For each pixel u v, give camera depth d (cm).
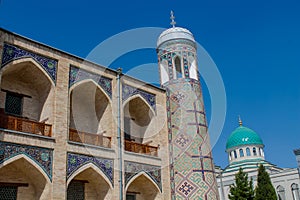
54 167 1603
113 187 1809
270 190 2891
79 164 1708
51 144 1628
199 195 2033
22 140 1534
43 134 1655
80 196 1833
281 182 4716
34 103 1823
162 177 2097
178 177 2105
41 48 1758
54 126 1673
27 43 1708
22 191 1617
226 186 4850
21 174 1639
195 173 2080
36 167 1547
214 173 2177
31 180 1652
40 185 1609
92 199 1861
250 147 5325
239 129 5569
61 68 1809
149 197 2080
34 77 1786
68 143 1695
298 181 4594
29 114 1784
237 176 2895
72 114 1952
